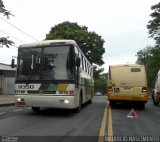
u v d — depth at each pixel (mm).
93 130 10891
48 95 14797
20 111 17922
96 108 20922
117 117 15266
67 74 14836
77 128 11336
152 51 50438
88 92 23297
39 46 15359
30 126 11734
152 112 18625
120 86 20453
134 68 20516
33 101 14953
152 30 46781
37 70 15133
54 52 15172
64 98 14633
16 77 15367
